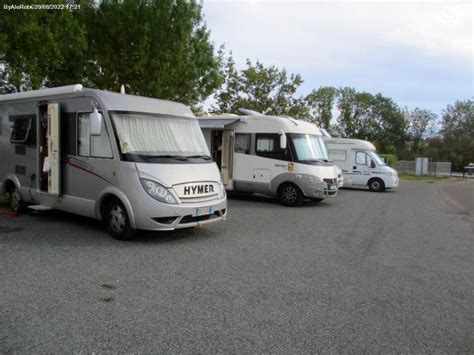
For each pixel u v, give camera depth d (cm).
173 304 459
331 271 606
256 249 719
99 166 755
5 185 980
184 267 596
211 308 452
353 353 367
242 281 545
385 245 797
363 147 2112
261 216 1087
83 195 794
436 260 698
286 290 518
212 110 3130
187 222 735
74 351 351
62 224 861
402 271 624
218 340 380
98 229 823
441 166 4762
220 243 751
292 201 1292
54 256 631
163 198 704
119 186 720
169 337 382
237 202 1361
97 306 447
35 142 888
